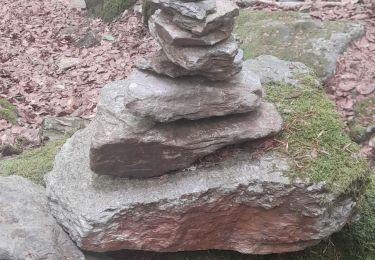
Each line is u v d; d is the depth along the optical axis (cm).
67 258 86
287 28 174
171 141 83
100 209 83
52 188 90
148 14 211
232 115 88
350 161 88
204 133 85
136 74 86
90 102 170
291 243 91
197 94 83
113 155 84
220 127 86
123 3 233
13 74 192
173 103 82
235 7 78
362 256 104
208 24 75
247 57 166
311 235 88
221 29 78
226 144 87
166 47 80
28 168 116
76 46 217
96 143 82
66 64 199
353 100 150
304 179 84
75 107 169
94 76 188
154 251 94
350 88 152
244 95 85
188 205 84
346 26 171
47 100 174
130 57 197
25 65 201
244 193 85
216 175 85
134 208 83
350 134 141
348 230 104
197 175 86
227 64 80
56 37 228
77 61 201
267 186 84
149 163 85
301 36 170
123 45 207
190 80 83
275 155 88
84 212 83
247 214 87
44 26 241
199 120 86
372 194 108
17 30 236
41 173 114
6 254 83
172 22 79
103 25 232
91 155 84
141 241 87
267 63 112
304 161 87
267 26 177
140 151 84
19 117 162
